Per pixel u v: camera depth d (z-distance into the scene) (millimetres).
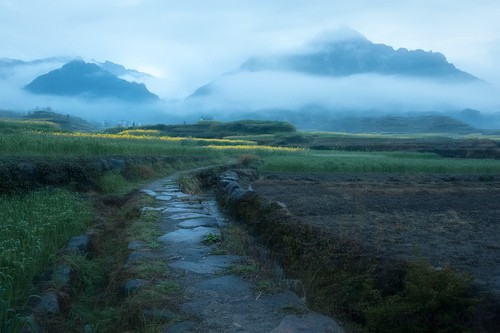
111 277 6223
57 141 15430
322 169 25297
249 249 7402
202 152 25891
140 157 18047
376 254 6379
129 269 5891
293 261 7129
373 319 5023
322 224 9164
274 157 29547
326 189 17094
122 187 13883
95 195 12453
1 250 5805
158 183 15594
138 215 9867
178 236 7887
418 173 25188
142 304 4742
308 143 62812
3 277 5051
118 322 4758
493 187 19281
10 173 10773
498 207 12906
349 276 6086
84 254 7188
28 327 4238
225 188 13680
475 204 13500
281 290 5387
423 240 7840
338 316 5621
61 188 11812
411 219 10172
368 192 16312
